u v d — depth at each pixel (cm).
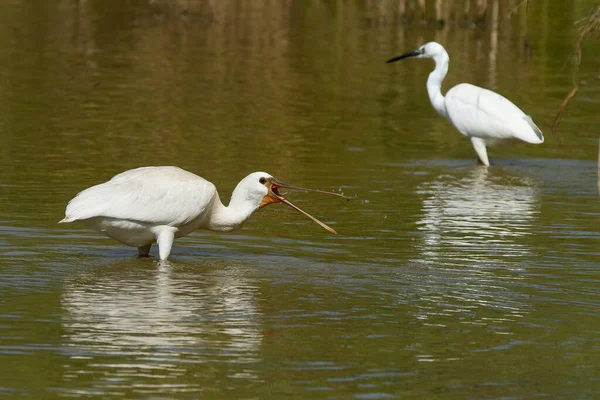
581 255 1320
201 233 1409
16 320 1004
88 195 1228
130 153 1877
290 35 3534
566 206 1620
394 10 3975
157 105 2367
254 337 977
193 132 2103
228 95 2530
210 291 1124
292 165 1861
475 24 3775
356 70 2945
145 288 1128
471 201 1645
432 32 3638
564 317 1062
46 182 1636
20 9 3919
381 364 917
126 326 995
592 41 3381
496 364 923
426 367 912
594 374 905
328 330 1004
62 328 984
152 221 1238
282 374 885
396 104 2523
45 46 3134
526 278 1207
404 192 1700
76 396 829
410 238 1396
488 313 1070
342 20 3909
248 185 1306
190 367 896
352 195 1666
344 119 2322
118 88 2553
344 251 1320
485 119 1978
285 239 1383
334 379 878
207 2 4191
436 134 2233
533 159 2031
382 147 2072
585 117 2402
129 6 4141
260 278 1184
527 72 2936
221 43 3344
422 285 1170
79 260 1245
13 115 2191
